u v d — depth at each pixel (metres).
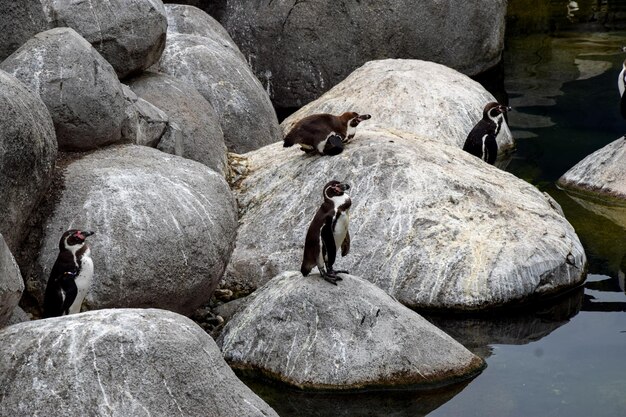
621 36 30.97
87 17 17.14
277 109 26.19
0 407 9.36
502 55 29.31
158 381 9.62
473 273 15.33
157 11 18.06
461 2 26.53
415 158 16.86
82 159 14.57
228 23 25.94
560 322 14.96
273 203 16.88
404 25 26.02
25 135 12.48
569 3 34.12
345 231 12.83
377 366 12.80
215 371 10.02
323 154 17.16
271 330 13.26
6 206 12.30
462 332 14.68
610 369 13.49
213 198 14.18
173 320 10.11
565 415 12.25
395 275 15.43
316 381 12.76
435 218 15.96
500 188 17.09
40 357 9.56
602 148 21.03
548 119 24.20
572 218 19.00
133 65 17.88
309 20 25.52
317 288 13.29
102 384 9.47
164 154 15.02
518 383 13.09
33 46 14.80
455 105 22.34
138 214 13.39
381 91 22.47
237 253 16.27
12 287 10.45
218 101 20.17
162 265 13.28
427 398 12.66
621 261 17.00
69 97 14.58
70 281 12.12
